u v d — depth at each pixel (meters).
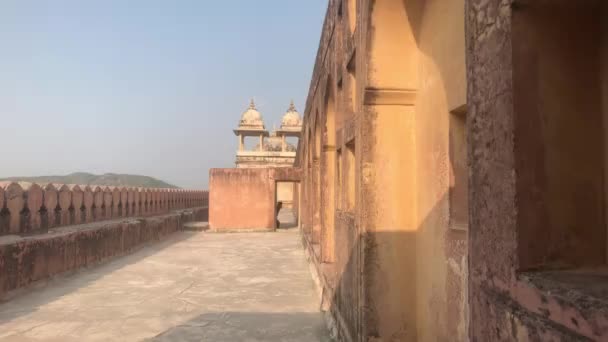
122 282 8.63
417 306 3.55
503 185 1.42
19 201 8.68
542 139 1.39
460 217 2.83
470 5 1.67
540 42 1.42
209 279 8.94
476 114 1.61
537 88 1.41
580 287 1.16
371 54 3.58
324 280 6.78
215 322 5.93
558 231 1.39
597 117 1.45
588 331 1.03
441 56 3.05
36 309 6.61
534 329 1.23
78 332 5.53
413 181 3.65
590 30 1.47
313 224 10.45
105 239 10.94
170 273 9.60
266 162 30.06
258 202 19.58
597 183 1.43
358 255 3.78
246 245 14.65
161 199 18.83
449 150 2.88
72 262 9.27
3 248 7.05
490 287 1.50
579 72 1.45
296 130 31.00
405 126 3.65
